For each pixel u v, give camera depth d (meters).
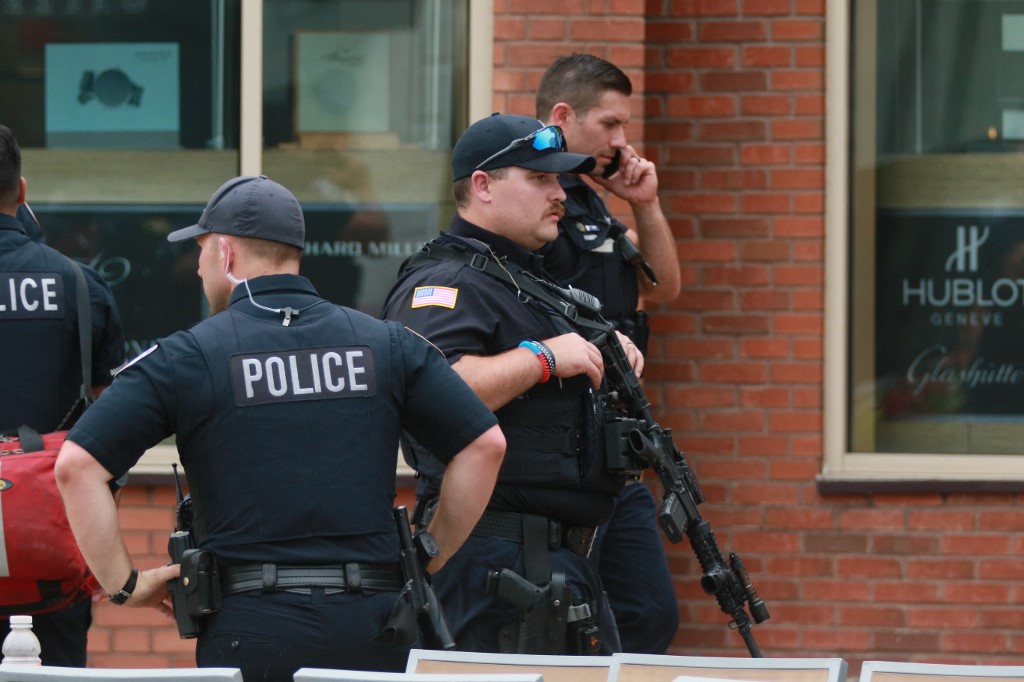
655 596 16.41
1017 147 21.27
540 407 13.27
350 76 20.81
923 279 21.33
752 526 21.12
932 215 21.33
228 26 20.80
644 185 17.08
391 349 11.18
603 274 16.28
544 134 13.72
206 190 20.88
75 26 20.86
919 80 21.31
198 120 20.88
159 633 20.42
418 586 10.82
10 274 14.84
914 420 21.31
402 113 20.80
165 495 20.34
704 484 21.20
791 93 21.16
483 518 13.34
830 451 21.09
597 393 13.71
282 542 10.58
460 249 13.66
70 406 15.11
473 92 20.47
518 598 13.04
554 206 13.91
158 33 20.86
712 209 21.27
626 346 14.70
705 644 21.22
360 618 10.60
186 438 10.74
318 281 20.84
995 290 21.28
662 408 21.30
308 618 10.48
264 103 20.86
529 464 13.23
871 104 21.33
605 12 20.28
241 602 10.53
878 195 21.33
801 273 21.14
